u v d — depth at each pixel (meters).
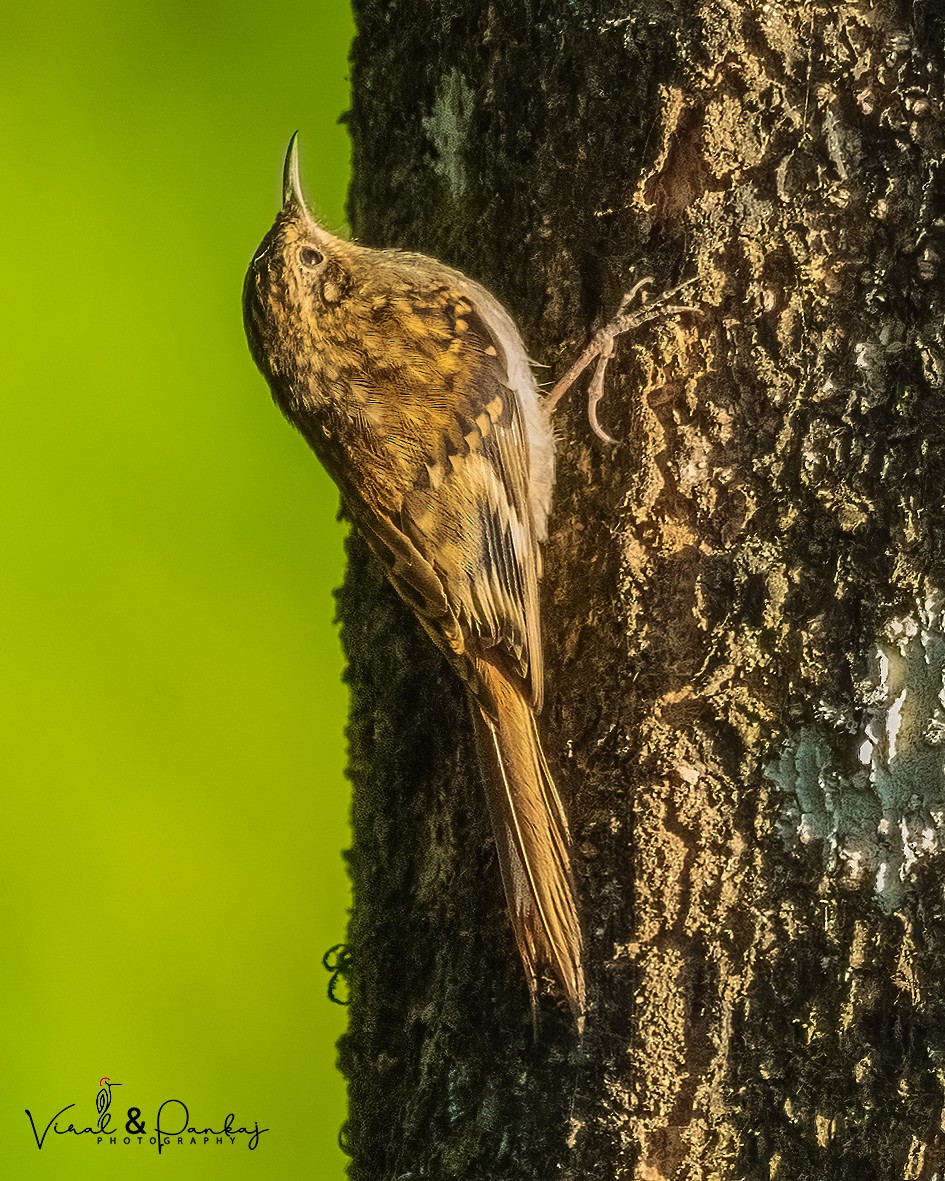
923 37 3.47
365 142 3.53
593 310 3.48
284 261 3.52
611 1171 3.48
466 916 3.50
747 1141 3.47
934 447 3.47
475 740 3.50
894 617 3.47
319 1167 3.60
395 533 3.51
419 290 3.51
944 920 3.47
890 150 3.47
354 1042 3.52
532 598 3.49
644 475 3.48
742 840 3.47
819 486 3.47
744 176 3.47
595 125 3.48
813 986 3.47
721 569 3.47
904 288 3.47
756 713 3.47
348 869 3.53
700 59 3.47
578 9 3.48
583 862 3.48
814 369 3.47
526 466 3.49
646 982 3.48
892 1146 3.47
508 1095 3.49
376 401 3.51
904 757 3.47
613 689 3.48
